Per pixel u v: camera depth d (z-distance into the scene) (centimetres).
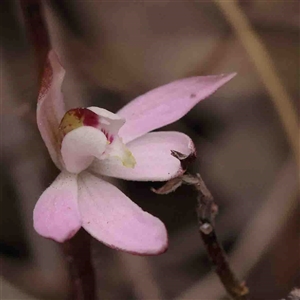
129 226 10
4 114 14
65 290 14
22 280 14
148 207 15
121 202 10
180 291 15
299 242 15
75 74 15
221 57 15
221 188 15
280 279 15
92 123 10
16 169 14
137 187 15
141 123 11
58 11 15
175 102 11
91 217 10
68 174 11
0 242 14
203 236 11
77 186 10
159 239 10
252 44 14
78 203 10
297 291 12
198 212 11
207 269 15
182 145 11
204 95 11
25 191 14
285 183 15
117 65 15
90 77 15
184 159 10
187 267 15
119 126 10
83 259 11
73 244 11
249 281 15
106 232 10
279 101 14
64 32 15
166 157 11
